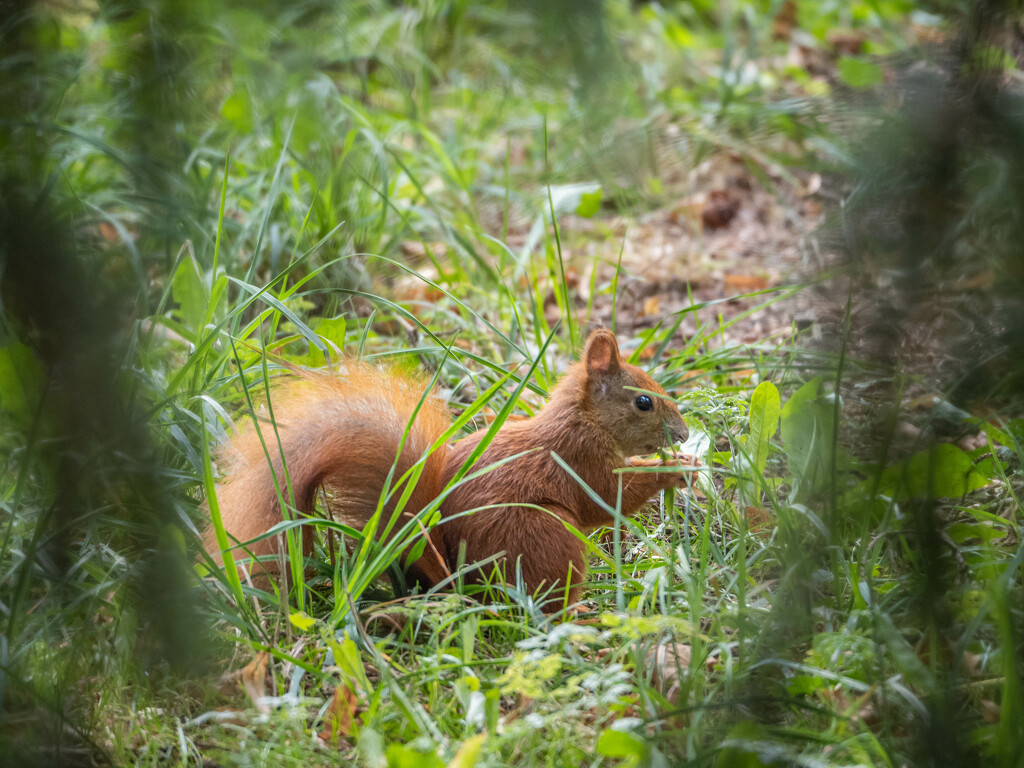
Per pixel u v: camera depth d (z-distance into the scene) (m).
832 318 6.84
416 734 5.26
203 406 6.38
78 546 6.36
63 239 5.02
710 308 11.45
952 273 6.34
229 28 10.20
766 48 17.42
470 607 6.32
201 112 9.70
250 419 6.86
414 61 14.62
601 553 6.54
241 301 8.57
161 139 6.96
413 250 11.88
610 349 7.14
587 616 6.59
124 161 7.30
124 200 8.61
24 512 6.51
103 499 5.77
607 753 4.78
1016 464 7.27
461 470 6.22
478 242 11.80
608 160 12.76
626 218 12.88
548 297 11.56
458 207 12.38
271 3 8.13
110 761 5.20
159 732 5.47
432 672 5.46
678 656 5.66
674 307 11.62
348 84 14.16
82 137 7.57
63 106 10.07
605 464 7.09
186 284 8.15
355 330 9.70
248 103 11.10
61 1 8.12
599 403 7.11
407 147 13.49
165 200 7.43
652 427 7.14
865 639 5.44
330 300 9.84
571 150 12.85
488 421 8.30
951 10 5.06
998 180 5.14
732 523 7.04
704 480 7.17
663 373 8.98
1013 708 4.69
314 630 6.01
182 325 8.24
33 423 5.25
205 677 5.60
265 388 6.70
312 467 6.41
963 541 6.79
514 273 11.02
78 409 5.20
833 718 5.13
